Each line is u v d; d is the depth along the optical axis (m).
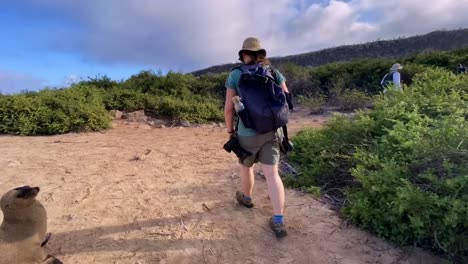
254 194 4.74
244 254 3.56
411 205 3.56
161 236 3.80
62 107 8.88
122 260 3.44
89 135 8.32
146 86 14.09
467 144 4.14
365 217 3.86
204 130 9.66
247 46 3.65
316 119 11.77
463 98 6.04
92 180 5.25
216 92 15.39
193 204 4.48
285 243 3.72
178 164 6.00
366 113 5.98
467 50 18.25
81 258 3.45
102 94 11.34
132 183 5.14
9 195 2.98
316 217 4.16
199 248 3.62
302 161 5.64
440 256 3.53
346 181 4.82
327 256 3.54
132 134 8.67
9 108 8.54
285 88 3.80
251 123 3.53
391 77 11.74
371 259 3.51
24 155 6.42
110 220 4.11
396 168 4.08
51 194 4.75
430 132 4.43
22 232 3.01
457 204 3.39
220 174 5.49
